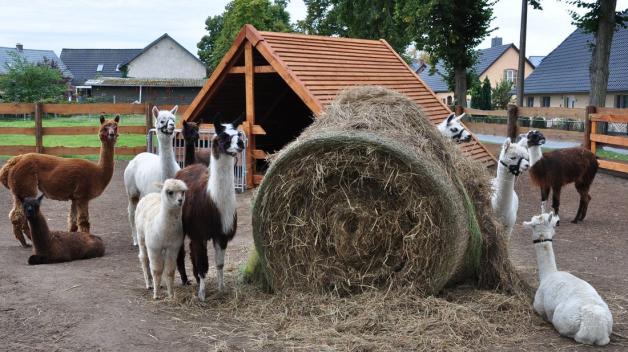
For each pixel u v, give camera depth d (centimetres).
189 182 617
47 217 1034
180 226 566
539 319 533
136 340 481
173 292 585
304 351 465
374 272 559
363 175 541
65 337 484
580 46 4006
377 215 549
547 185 973
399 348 468
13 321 514
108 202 1175
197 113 1301
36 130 1530
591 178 989
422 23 2495
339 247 561
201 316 544
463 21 2533
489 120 2708
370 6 3070
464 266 575
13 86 4172
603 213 1069
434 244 533
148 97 5656
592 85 1891
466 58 2606
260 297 588
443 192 518
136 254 792
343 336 488
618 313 554
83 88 6669
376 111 575
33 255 715
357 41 1469
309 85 1116
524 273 687
